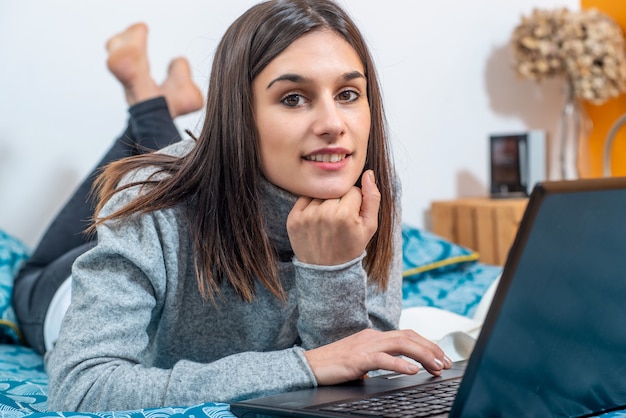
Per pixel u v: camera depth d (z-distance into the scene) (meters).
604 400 0.86
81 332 1.01
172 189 1.11
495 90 3.10
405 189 2.90
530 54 2.95
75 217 2.16
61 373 0.99
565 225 0.70
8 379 1.52
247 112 1.08
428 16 2.94
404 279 2.32
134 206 1.08
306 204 1.07
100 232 1.07
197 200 1.12
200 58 2.63
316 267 1.05
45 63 2.48
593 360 0.81
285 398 0.89
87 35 2.52
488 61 3.08
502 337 0.71
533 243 0.69
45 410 1.27
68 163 2.51
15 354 1.89
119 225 1.08
